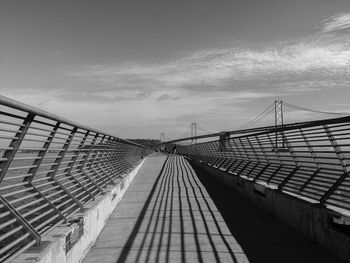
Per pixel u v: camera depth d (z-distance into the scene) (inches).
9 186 178.7
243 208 460.4
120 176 612.7
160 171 1066.7
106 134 411.2
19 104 156.3
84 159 363.6
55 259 199.5
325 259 259.1
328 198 302.8
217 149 1010.1
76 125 254.4
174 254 275.9
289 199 360.8
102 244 305.1
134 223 378.9
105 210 378.6
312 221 305.4
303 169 389.7
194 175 940.0
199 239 316.2
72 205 282.2
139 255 274.8
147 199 535.8
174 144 3508.9
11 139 167.0
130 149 852.6
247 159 677.9
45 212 223.5
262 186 458.6
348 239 245.6
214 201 516.1
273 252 277.4
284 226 358.9
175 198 545.0
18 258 175.6
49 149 217.2
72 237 238.4
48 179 252.8
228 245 297.6
